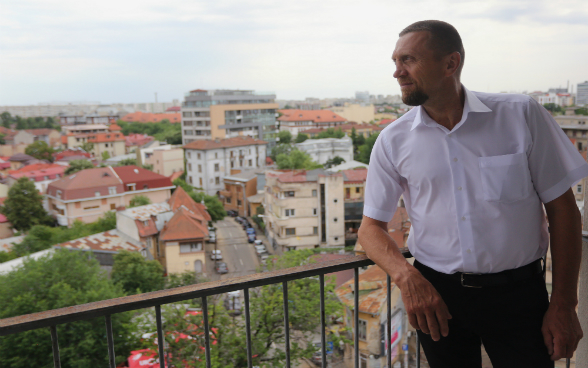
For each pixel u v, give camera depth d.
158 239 34.97
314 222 39.62
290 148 80.62
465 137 1.29
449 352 1.49
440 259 1.40
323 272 1.52
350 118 149.25
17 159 81.75
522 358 1.36
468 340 1.48
